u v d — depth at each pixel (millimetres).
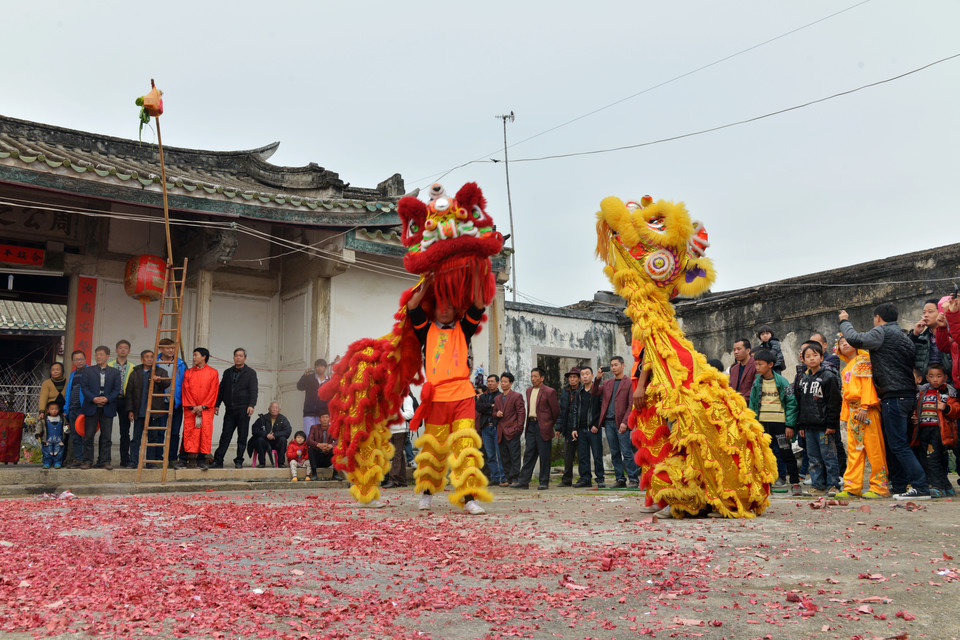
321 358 12648
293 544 4086
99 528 4738
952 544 3744
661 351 5207
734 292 16422
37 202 11047
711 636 2396
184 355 12734
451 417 5816
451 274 5648
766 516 5031
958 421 6703
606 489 9648
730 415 5051
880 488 6441
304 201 11836
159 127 9031
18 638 2299
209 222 11742
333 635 2385
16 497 8031
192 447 10102
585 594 2906
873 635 2375
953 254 12391
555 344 16719
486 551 3797
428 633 2441
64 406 10016
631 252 5496
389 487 10094
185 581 3047
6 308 17422
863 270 13539
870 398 6465
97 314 12172
